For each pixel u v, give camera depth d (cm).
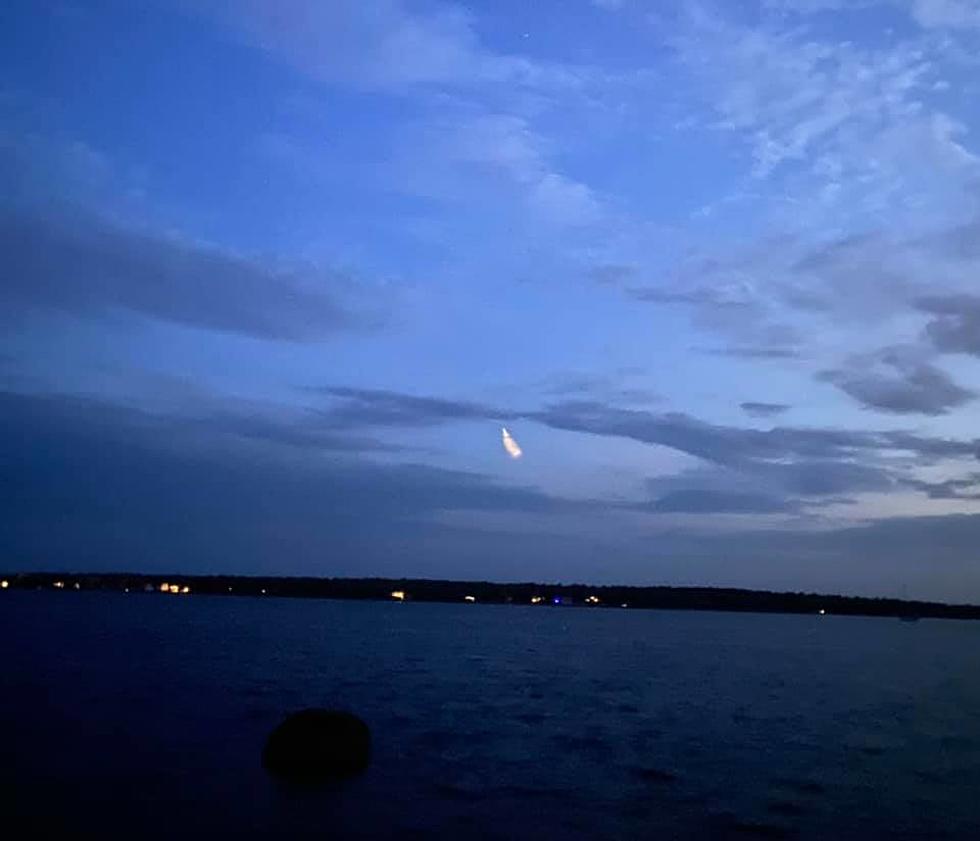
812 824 2181
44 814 2041
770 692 5194
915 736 3525
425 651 8406
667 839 2036
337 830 2033
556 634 13725
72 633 9244
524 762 2853
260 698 4172
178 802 2194
